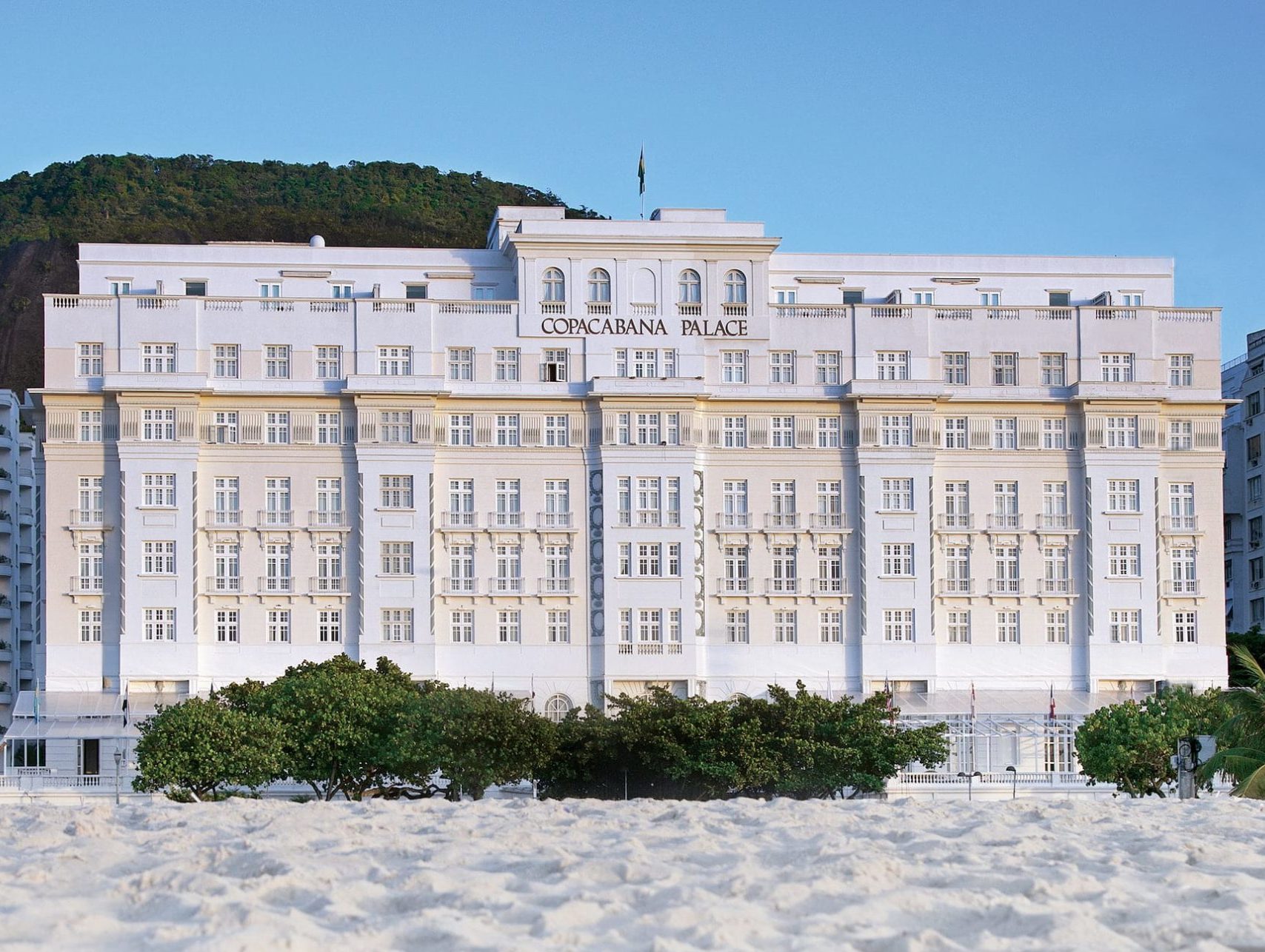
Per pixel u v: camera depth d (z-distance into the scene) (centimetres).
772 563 11862
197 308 11744
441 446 11762
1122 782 8738
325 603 11612
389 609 11575
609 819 3456
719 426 11944
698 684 11644
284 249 12344
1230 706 7344
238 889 2525
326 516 11662
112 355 11681
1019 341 12181
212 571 11556
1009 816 3534
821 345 12088
